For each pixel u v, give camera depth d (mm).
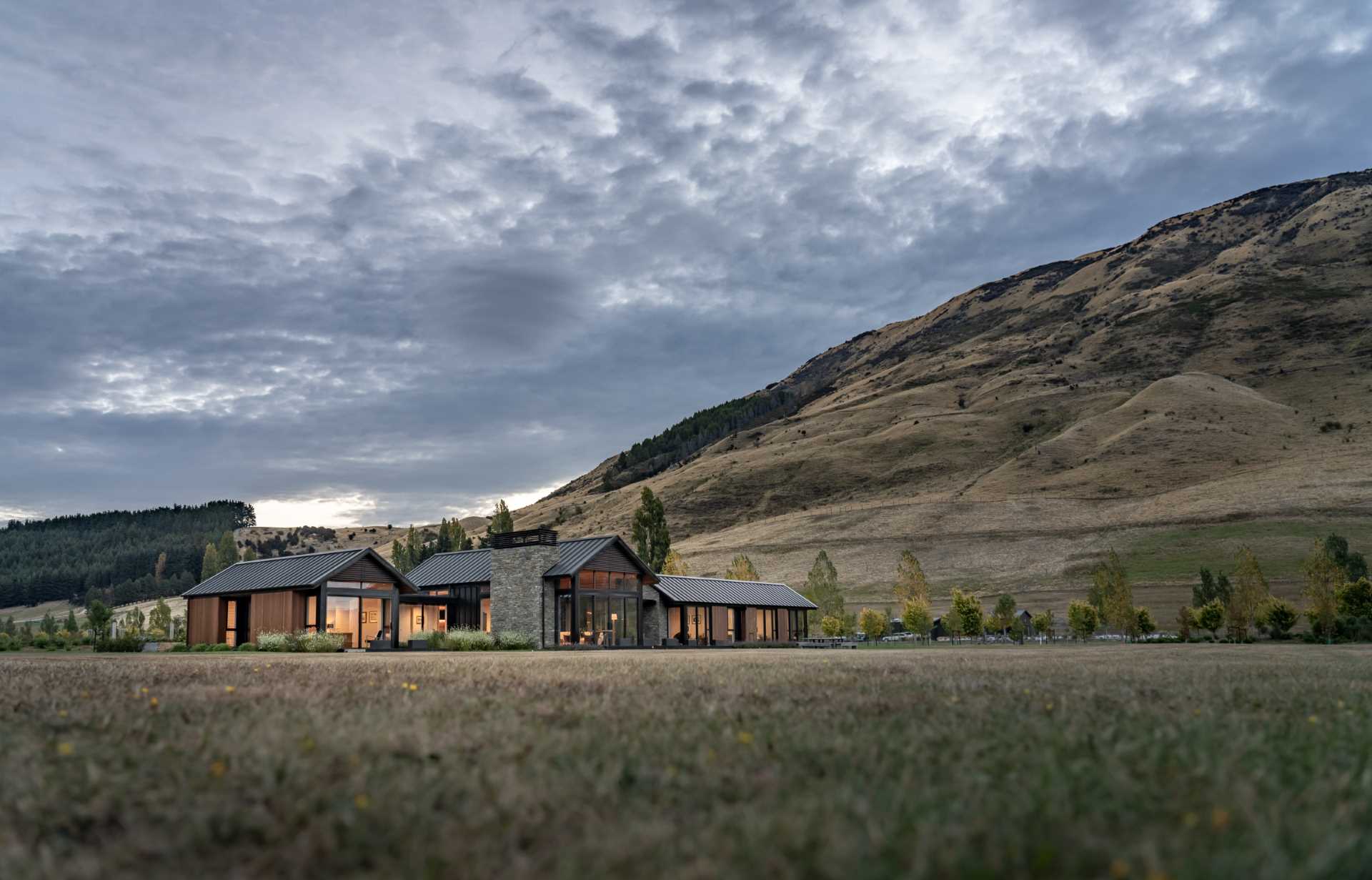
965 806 4340
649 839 3818
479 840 3865
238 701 9219
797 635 70938
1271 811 4176
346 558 47219
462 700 9367
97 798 4684
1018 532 122875
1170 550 102062
